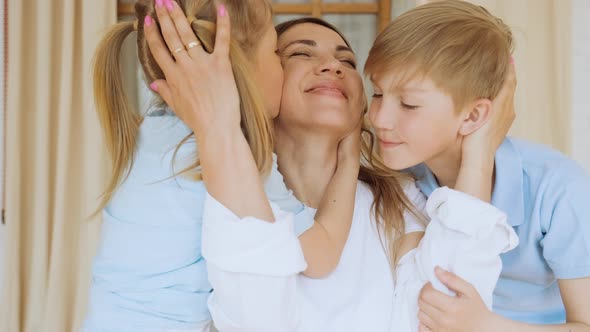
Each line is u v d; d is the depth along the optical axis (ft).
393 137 2.83
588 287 2.76
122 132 2.82
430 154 2.85
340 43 3.28
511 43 3.11
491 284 2.66
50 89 7.32
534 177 2.94
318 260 2.75
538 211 2.89
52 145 7.43
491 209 2.62
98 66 2.83
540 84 7.00
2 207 7.32
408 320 2.84
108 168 7.23
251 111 2.59
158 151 2.69
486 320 2.57
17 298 7.18
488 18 2.94
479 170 2.81
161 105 2.89
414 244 3.10
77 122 7.39
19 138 7.20
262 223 2.34
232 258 2.31
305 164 3.21
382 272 3.02
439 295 2.59
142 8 2.72
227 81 2.43
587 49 6.92
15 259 7.16
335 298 2.90
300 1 7.83
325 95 3.04
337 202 2.98
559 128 6.91
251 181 2.40
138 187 2.68
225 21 2.42
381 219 3.20
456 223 2.65
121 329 2.56
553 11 6.87
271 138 2.68
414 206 3.27
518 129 6.99
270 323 2.40
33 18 7.27
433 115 2.74
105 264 2.67
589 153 7.02
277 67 2.92
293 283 2.48
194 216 2.58
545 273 3.05
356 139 3.21
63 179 7.25
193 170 2.60
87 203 7.21
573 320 2.77
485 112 2.81
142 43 2.73
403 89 2.74
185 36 2.42
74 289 7.36
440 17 2.81
